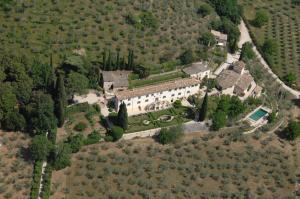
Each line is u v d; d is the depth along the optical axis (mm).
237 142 179250
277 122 191375
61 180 154250
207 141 177500
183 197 155250
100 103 183625
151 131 176250
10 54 185250
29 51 193750
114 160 163750
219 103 185250
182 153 170375
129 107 183750
